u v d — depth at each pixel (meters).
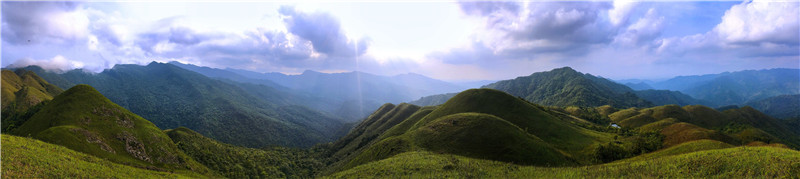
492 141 81.88
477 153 77.75
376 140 177.62
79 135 80.38
